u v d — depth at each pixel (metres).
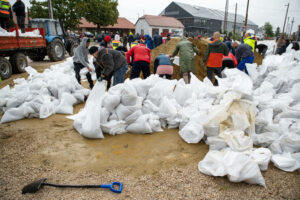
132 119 3.46
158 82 4.01
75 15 27.23
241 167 2.25
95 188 2.25
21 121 3.91
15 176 2.43
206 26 62.09
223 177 2.42
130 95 3.46
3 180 2.36
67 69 7.11
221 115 2.94
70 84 4.86
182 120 3.49
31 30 9.88
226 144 2.83
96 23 33.25
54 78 5.16
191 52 5.54
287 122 2.98
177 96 4.09
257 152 2.60
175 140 3.25
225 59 6.12
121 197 2.14
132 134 3.44
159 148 3.02
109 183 2.34
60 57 11.47
